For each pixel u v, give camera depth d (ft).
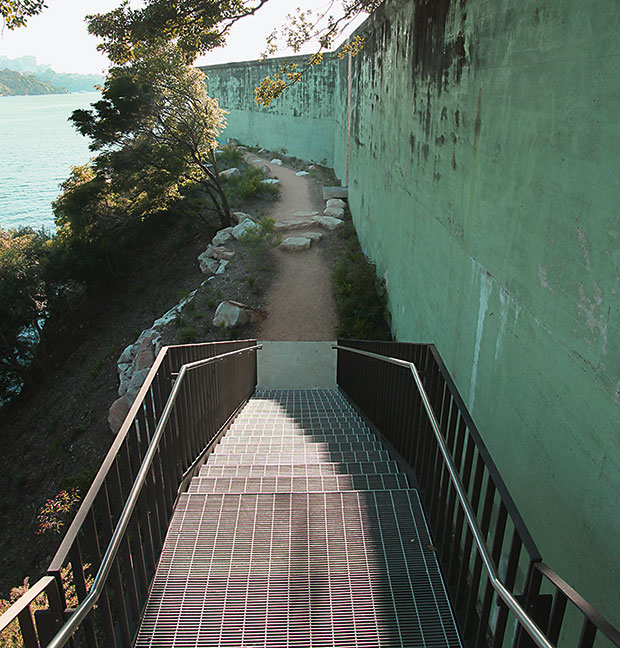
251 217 61.52
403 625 8.88
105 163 55.67
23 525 34.24
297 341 38.83
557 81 10.57
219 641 8.64
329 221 56.85
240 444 18.61
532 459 11.21
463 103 17.56
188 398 14.74
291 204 67.15
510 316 12.96
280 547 10.59
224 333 40.22
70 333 66.49
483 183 15.29
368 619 8.98
